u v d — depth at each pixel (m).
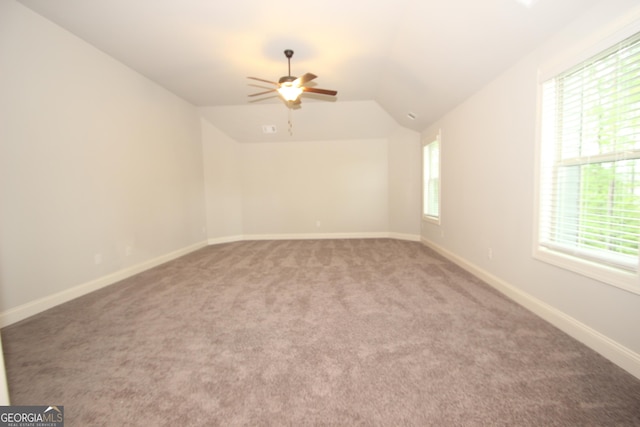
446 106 4.12
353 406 1.45
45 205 2.85
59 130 3.00
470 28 2.52
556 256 2.16
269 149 6.71
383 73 4.17
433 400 1.47
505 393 1.51
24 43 2.68
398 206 6.37
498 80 2.92
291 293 3.09
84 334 2.26
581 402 1.43
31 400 1.53
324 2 2.67
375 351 1.93
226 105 5.60
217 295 3.08
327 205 6.71
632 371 1.62
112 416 1.42
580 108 2.00
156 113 4.53
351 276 3.66
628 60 1.66
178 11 2.79
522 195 2.59
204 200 6.02
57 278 2.95
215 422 1.37
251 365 1.81
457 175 4.03
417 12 2.71
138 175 4.12
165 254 4.72
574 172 2.10
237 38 3.27
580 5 1.83
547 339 2.02
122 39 3.27
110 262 3.61
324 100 5.39
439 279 3.44
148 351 2.00
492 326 2.23
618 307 1.71
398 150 6.28
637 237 1.66
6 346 2.10
